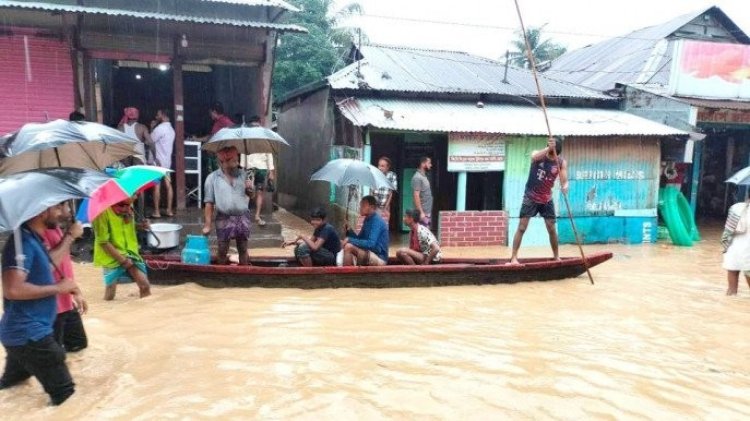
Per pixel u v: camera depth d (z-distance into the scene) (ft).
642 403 14.33
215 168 39.42
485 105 43.21
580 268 29.19
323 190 45.57
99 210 19.22
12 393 14.08
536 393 14.65
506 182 40.29
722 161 59.31
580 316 22.21
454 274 26.30
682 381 15.87
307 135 49.78
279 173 59.93
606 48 65.31
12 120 35.47
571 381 15.51
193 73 48.34
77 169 14.34
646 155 43.27
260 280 24.64
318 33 80.28
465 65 49.73
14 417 12.80
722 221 56.65
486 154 39.42
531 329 20.22
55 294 13.02
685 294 26.61
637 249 40.68
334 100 40.68
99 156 21.53
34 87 35.53
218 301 22.36
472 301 23.80
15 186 12.56
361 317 20.72
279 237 36.35
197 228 34.91
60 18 35.24
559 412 13.65
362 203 26.58
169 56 36.91
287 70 77.20
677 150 43.62
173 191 39.70
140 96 46.78
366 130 36.14
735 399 14.79
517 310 22.68
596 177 42.24
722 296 26.30
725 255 26.61
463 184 39.42
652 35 61.77
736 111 48.62
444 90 41.75
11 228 11.78
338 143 42.09
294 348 17.22
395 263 28.12
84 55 35.17
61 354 13.46
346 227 37.52
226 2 38.24
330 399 13.79
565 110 45.52
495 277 27.04
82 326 16.62
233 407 13.34
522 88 45.70
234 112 46.60
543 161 27.78
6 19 34.53
